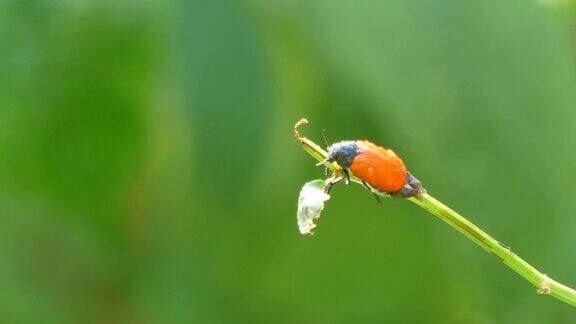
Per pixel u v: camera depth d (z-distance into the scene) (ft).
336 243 1.85
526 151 1.80
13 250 1.77
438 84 1.76
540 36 1.78
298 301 1.83
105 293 1.80
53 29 1.66
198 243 1.78
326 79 1.73
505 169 1.80
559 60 1.79
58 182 1.74
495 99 1.77
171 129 1.70
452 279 1.87
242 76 1.65
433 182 1.81
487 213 1.82
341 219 1.86
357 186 1.86
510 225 1.82
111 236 1.78
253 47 1.65
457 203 1.82
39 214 1.76
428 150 1.79
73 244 1.78
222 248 1.78
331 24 1.72
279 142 1.71
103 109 1.69
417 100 1.77
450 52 1.76
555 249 1.82
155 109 1.69
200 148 1.70
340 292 1.86
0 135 1.70
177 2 1.64
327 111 1.75
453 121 1.78
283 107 1.70
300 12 1.69
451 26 1.76
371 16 1.74
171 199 1.76
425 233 1.87
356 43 1.73
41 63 1.67
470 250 1.86
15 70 1.67
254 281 1.82
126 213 1.77
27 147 1.71
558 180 1.81
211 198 1.74
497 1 1.77
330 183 1.32
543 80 1.78
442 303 1.87
